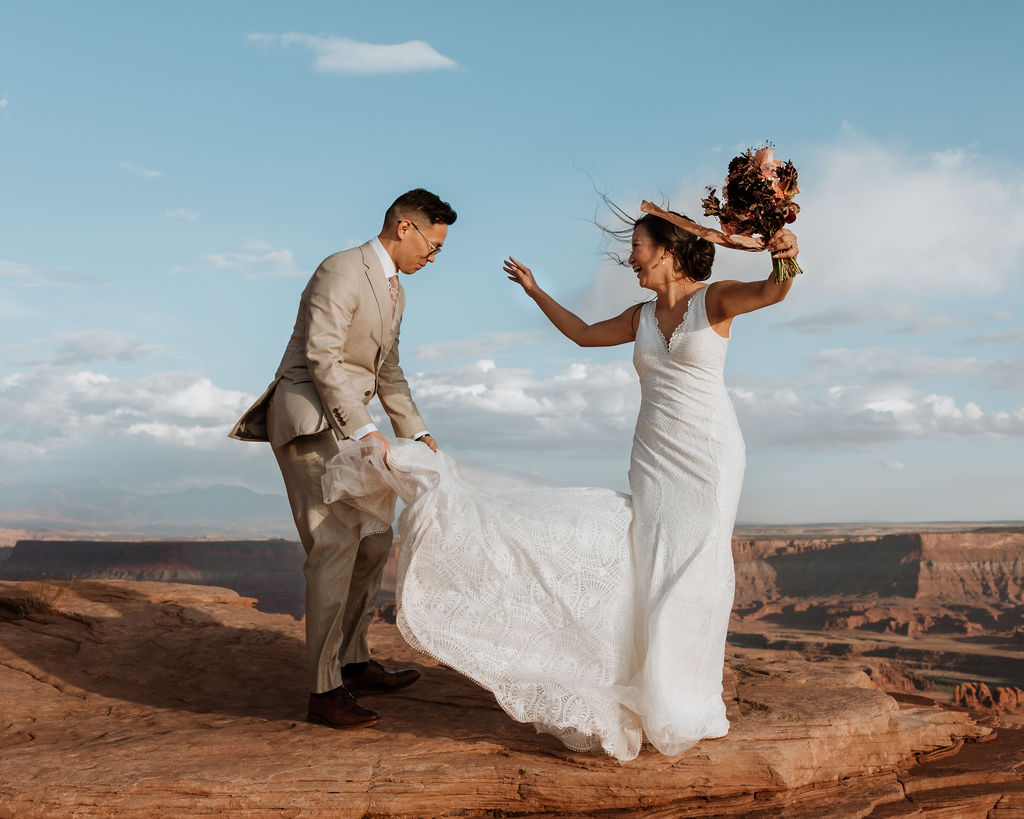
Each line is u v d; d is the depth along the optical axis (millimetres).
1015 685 84812
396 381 4621
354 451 3732
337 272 3969
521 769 3373
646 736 3336
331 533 3963
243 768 3332
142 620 6281
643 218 3670
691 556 3422
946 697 78875
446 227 4176
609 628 3389
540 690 3307
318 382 3844
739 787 3492
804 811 3461
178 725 4012
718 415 3535
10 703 4359
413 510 3539
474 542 3473
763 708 4109
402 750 3562
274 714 4199
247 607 7281
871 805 3562
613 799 3373
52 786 3182
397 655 5512
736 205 3225
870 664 97438
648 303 3812
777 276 3199
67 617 6430
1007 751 4398
